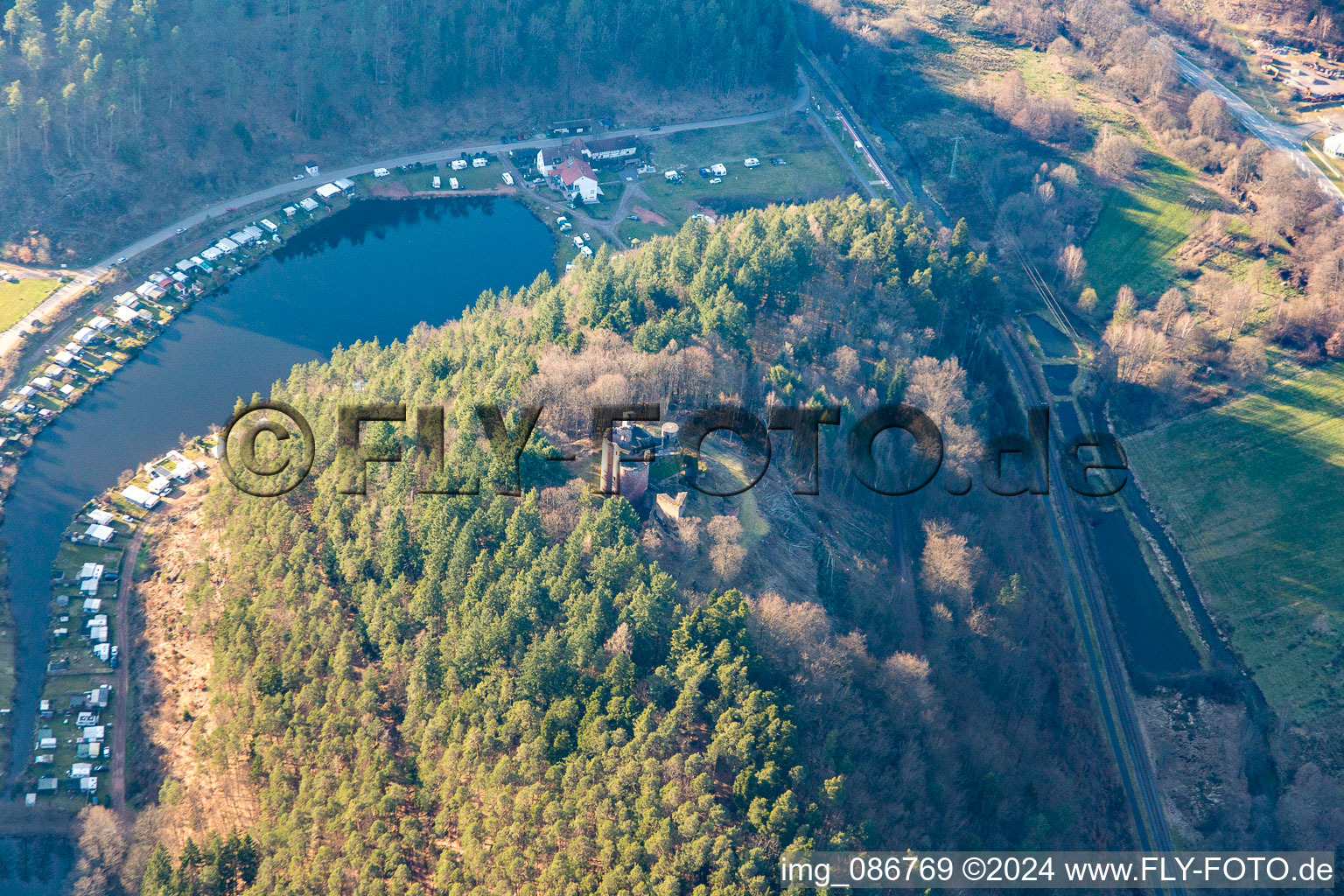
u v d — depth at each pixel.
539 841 197.75
